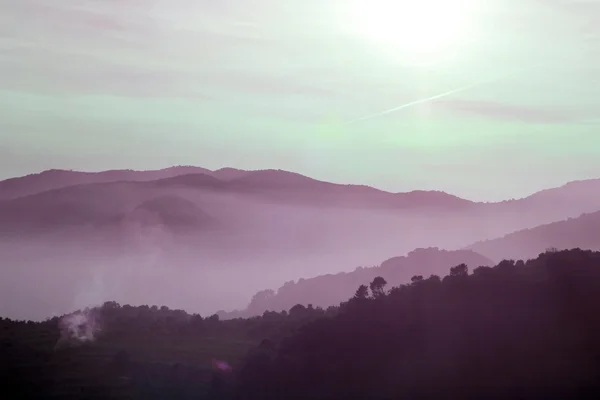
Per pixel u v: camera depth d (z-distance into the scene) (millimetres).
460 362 110688
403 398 105375
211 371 120812
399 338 119438
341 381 112188
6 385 110438
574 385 101562
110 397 108188
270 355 121750
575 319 115875
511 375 105875
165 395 111438
